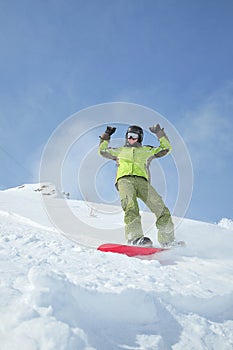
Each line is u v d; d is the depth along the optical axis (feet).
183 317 5.73
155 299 5.76
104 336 4.63
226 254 11.50
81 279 6.13
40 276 4.86
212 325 5.82
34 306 4.50
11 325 4.13
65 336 4.09
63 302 4.69
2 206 20.76
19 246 9.08
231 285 7.68
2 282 5.27
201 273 8.58
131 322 5.21
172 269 8.62
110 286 5.87
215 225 19.75
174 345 4.98
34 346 3.85
